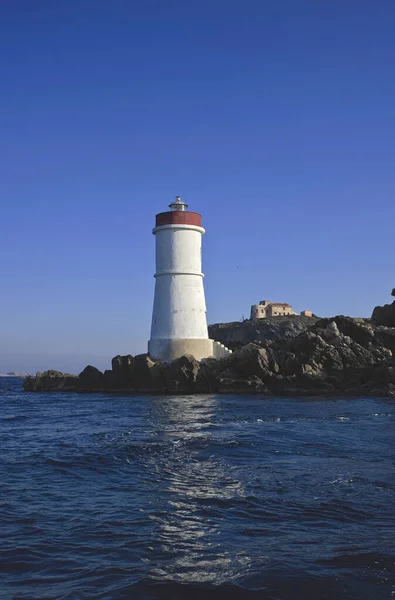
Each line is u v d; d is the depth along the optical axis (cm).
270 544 1187
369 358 5678
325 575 1016
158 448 2314
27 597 951
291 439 2523
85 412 4225
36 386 8006
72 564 1101
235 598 936
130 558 1128
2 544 1217
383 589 961
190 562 1098
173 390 5984
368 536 1225
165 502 1525
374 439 2517
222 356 6431
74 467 2003
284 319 11006
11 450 2416
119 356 6562
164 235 6397
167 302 6341
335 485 1658
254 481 1727
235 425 3089
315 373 5588
